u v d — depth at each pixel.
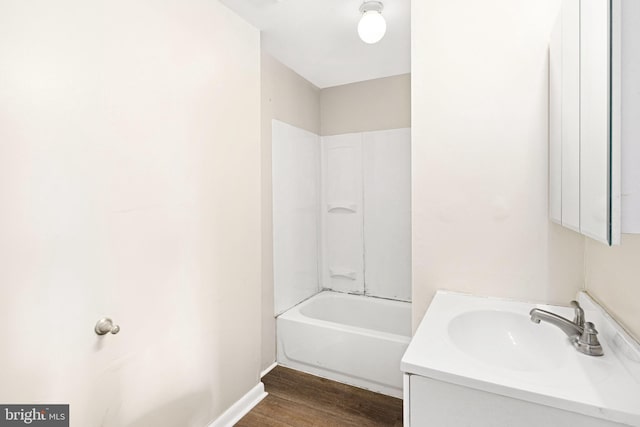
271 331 2.39
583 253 1.30
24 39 0.95
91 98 1.12
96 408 1.15
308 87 2.83
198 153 1.57
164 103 1.39
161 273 1.39
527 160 1.36
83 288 1.11
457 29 1.46
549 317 1.04
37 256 0.99
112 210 1.20
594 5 0.75
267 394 2.04
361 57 2.34
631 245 0.89
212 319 1.66
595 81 0.74
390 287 2.79
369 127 2.82
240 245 1.84
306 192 2.81
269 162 2.35
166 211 1.41
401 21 1.86
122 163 1.23
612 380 0.81
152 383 1.35
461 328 1.22
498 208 1.41
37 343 0.99
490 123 1.41
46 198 1.01
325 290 3.02
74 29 1.07
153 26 1.34
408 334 2.63
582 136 0.85
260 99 2.12
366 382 2.10
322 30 1.96
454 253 1.49
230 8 1.74
